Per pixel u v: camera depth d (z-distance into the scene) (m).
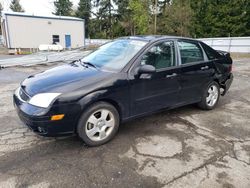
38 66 11.27
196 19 33.16
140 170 2.76
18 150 3.13
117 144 3.36
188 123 4.16
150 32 35.88
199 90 4.54
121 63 3.57
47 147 3.23
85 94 3.01
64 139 3.46
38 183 2.50
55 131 2.93
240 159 3.06
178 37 4.24
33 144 3.30
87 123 3.13
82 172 2.70
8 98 5.44
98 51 4.32
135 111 3.61
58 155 3.04
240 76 8.88
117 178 2.61
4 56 19.00
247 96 6.07
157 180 2.60
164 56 3.91
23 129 3.76
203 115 4.59
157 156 3.07
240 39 20.89
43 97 2.90
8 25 24.88
